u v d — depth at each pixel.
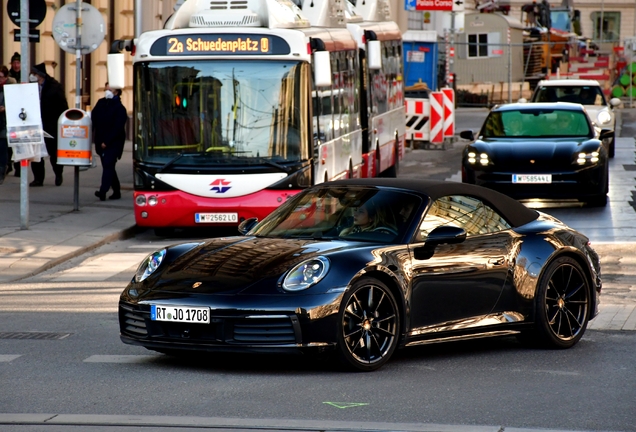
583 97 53.84
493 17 101.25
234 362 15.88
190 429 11.99
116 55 30.77
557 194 33.25
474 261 16.14
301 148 30.25
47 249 27.52
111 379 14.71
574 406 13.17
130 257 27.61
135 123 30.45
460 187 16.84
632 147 56.84
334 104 34.31
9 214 32.84
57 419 12.43
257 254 15.42
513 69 101.81
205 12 31.23
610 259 26.16
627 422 12.41
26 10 29.52
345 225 16.20
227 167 30.02
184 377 14.83
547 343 16.92
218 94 30.22
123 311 15.63
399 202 16.30
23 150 29.80
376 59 38.97
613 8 163.25
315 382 14.45
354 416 12.62
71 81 53.12
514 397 13.63
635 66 106.56
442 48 77.44
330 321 14.62
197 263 15.55
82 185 40.34
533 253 16.80
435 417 12.57
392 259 15.34
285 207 17.23
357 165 38.06
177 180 30.02
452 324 15.96
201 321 14.70
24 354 16.48
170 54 30.31
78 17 33.72
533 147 33.91
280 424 12.18
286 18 31.83
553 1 158.62
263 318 14.52
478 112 91.75
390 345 15.29
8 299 21.80
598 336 18.17
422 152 57.28
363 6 46.41
